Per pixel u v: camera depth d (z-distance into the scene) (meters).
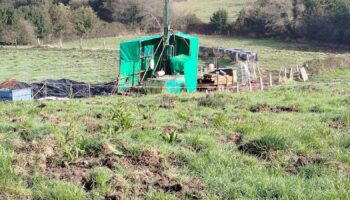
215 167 8.07
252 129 10.85
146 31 74.62
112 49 56.25
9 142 9.47
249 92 20.31
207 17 78.56
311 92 19.75
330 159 8.41
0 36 62.25
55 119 12.65
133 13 75.44
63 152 8.57
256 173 7.83
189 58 26.45
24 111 14.29
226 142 9.98
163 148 9.01
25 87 24.33
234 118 12.83
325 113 13.87
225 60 45.09
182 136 10.16
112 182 7.20
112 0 75.88
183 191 6.95
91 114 13.83
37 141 9.62
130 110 14.28
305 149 9.08
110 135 9.92
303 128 10.99
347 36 59.84
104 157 8.52
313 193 6.81
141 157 8.40
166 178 7.46
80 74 39.06
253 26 69.81
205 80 26.73
